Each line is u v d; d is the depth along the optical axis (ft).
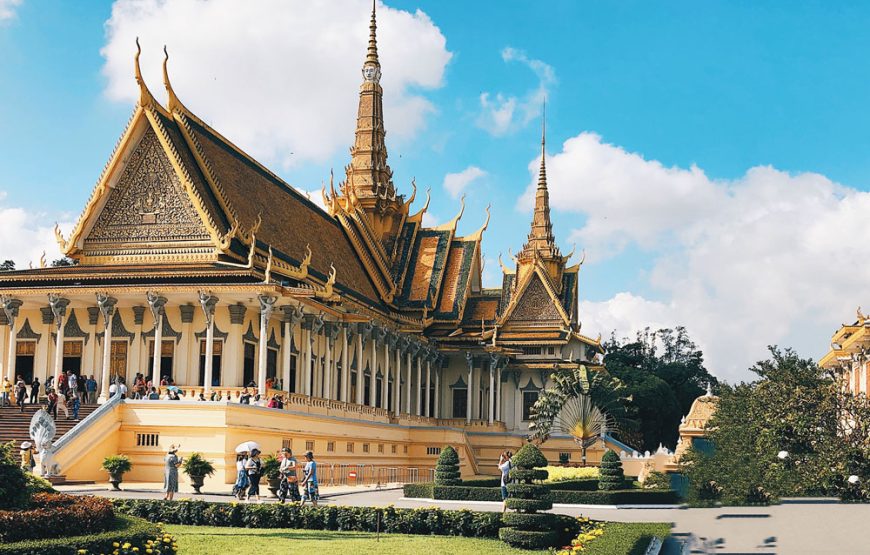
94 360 180.75
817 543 75.77
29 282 174.91
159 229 180.14
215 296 167.84
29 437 143.95
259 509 94.84
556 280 310.65
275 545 79.87
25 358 184.34
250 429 147.13
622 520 106.01
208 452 141.08
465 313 288.92
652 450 369.91
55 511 67.21
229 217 183.93
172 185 180.75
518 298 282.56
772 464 130.72
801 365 165.68
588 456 251.39
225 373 174.19
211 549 76.74
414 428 227.20
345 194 286.25
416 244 296.30
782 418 140.87
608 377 254.27
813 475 128.06
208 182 185.78
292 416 161.99
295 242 214.07
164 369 177.17
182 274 169.07
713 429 177.06
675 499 130.52
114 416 143.84
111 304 170.71
